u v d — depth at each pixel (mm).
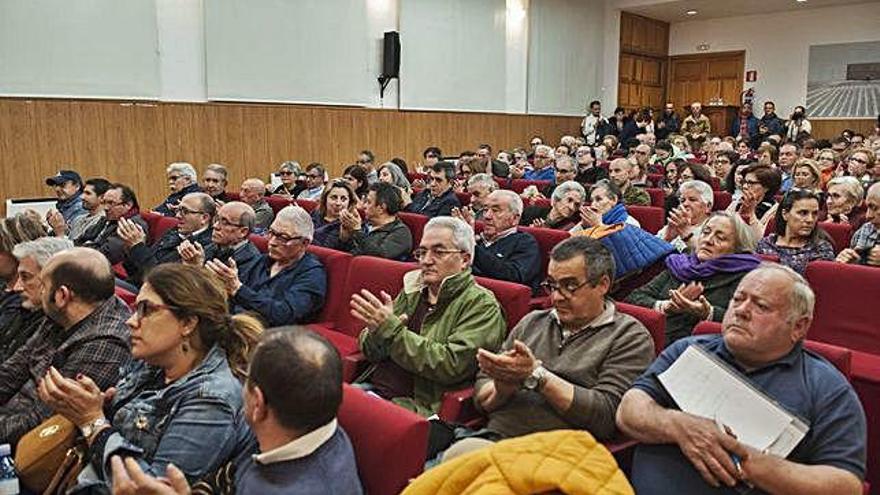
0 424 2025
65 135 6930
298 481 1294
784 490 1534
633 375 2064
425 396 2471
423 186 6832
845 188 4504
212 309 1692
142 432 1638
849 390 1669
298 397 1296
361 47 9430
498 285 2678
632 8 13797
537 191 6441
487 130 11516
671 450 1743
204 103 7895
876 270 2854
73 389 1674
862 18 12992
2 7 6461
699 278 2953
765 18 14125
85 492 1611
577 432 1063
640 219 4914
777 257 3412
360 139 9539
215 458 1574
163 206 6223
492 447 1041
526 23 12039
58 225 4711
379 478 1549
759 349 1718
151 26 7422
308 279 3271
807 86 13719
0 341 2422
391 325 2412
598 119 12867
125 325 2059
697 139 12328
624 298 3463
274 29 8406
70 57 6898
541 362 2197
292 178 7355
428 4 10258
